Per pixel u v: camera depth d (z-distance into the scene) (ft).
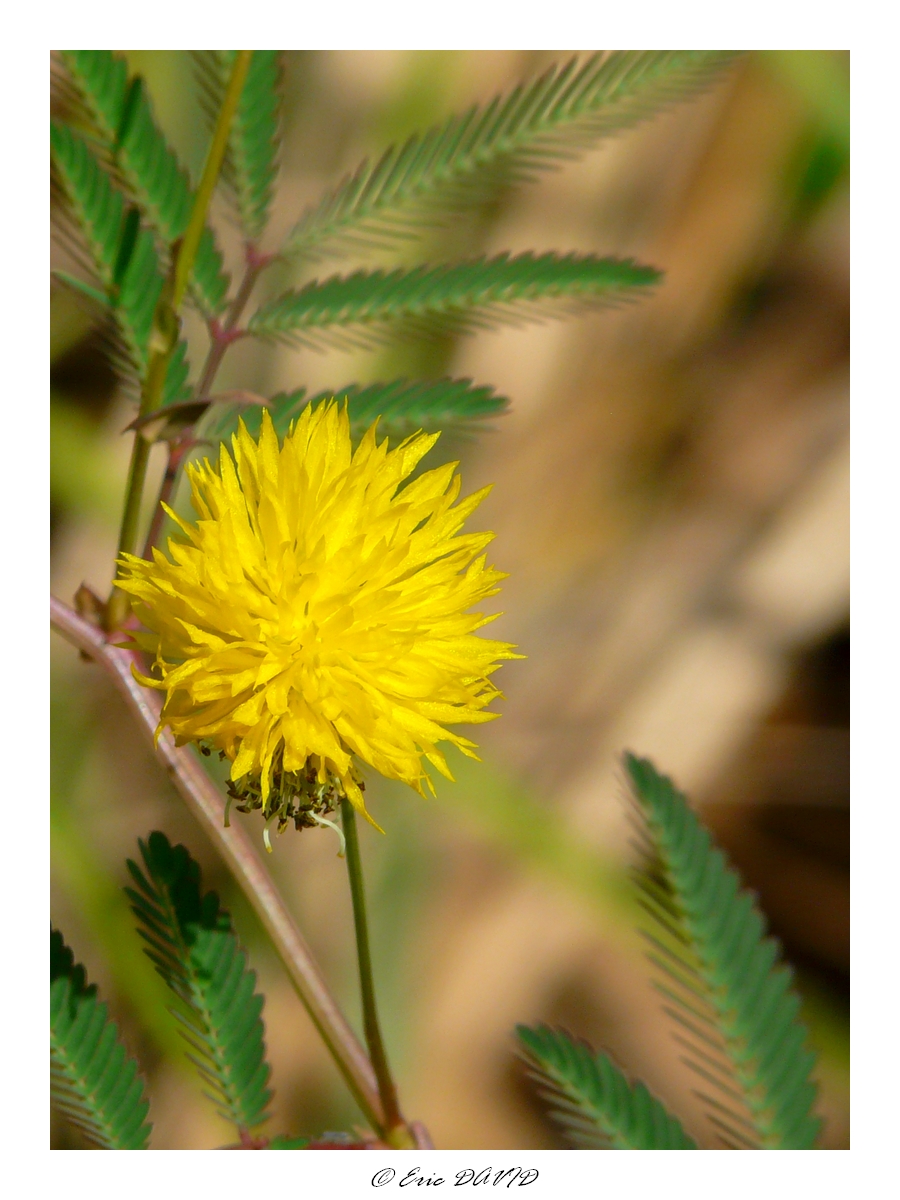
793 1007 0.64
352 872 0.62
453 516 0.62
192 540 0.61
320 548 0.61
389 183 0.68
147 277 0.67
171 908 0.64
